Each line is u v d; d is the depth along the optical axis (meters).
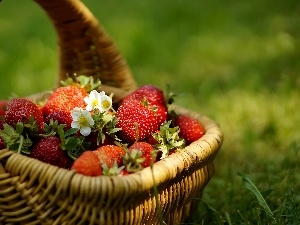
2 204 0.47
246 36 1.19
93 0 1.46
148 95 0.56
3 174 0.46
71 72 0.68
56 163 0.50
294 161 0.70
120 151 0.50
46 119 0.54
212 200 0.62
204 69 1.07
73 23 0.63
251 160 0.73
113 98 0.63
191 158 0.50
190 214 0.56
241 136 0.80
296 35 1.19
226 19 1.26
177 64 1.09
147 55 1.12
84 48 0.66
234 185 0.63
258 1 1.39
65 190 0.44
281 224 0.53
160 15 1.29
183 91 0.98
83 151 0.51
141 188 0.45
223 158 0.75
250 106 0.88
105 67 0.67
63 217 0.46
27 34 1.23
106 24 1.25
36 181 0.46
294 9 1.33
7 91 1.00
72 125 0.52
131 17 1.30
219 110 0.88
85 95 0.57
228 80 1.00
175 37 1.18
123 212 0.46
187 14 1.29
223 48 1.14
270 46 1.13
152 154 0.48
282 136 0.79
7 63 1.09
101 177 0.44
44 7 0.62
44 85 1.02
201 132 0.56
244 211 0.57
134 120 0.53
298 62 1.04
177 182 0.50
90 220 0.45
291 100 0.87
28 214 0.47
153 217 0.49
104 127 0.53
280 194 0.60
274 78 0.99
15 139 0.50
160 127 0.53
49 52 1.12
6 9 1.44
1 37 1.22
